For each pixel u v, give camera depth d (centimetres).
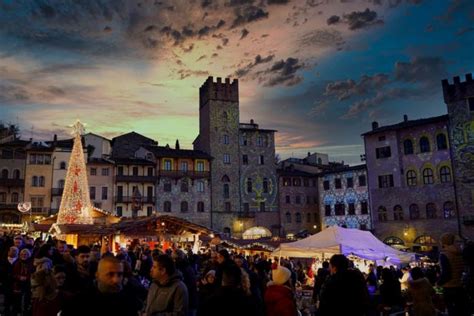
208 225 7138
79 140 3438
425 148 6219
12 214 6562
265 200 7581
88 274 1066
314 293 1560
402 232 6266
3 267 1419
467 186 5734
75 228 2819
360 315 784
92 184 6794
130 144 8262
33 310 844
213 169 7381
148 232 2688
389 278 1452
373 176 6700
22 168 6700
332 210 7294
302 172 7981
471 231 5616
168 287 744
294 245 2331
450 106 6012
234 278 625
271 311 793
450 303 1083
